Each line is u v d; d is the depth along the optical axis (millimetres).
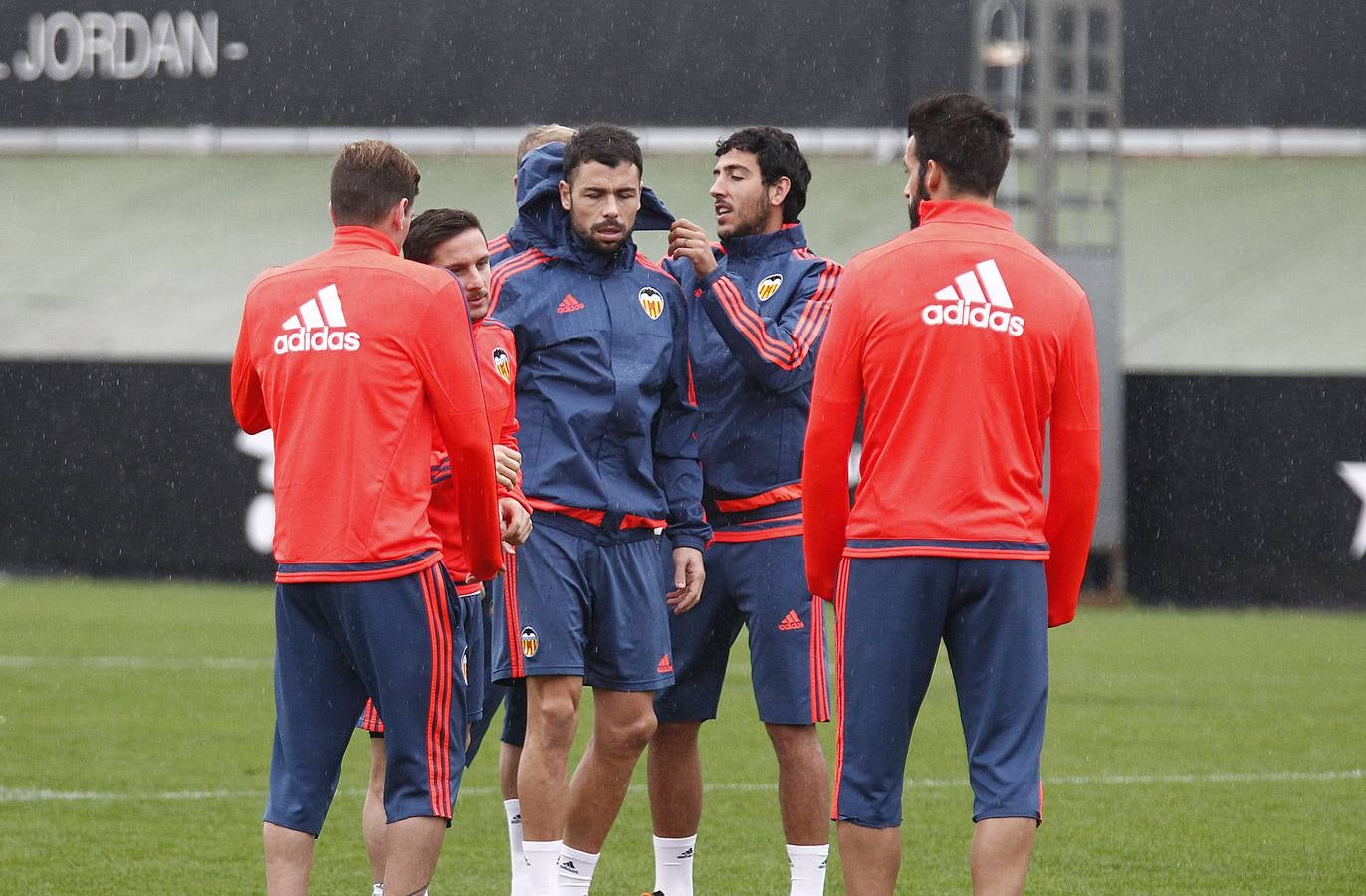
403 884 14859
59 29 93750
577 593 17875
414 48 89188
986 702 14555
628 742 18250
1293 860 22359
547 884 17688
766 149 20281
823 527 15242
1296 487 59312
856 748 14734
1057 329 14617
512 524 17125
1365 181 86562
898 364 14531
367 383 14844
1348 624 54438
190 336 78500
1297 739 32906
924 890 20797
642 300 18750
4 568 65000
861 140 85250
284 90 91125
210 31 92000
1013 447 14562
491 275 18781
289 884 14922
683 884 19672
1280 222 84375
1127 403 61469
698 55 86250
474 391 15211
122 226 88812
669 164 87438
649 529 18438
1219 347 75312
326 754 15281
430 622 14969
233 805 25625
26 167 94250
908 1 84500
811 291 20125
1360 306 77125
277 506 15180
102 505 64562
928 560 14422
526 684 18797
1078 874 21500
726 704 37969
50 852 22234
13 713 34500
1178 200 87625
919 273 14547
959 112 14867
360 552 14727
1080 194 67625
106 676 39969
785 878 21359
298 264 15445
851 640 14742
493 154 88562
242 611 53906
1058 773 29188
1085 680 41344
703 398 19797
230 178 92500
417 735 14984
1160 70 87812
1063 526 15086
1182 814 25531
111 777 27859
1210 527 60375
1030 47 80000
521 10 87812
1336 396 58812
